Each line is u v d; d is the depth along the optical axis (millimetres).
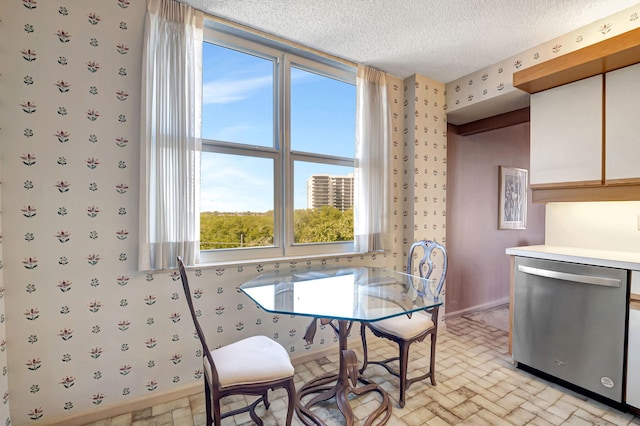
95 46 1703
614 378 1802
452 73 2932
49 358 1616
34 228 1574
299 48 2422
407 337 1853
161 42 1845
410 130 2979
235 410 1720
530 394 1986
